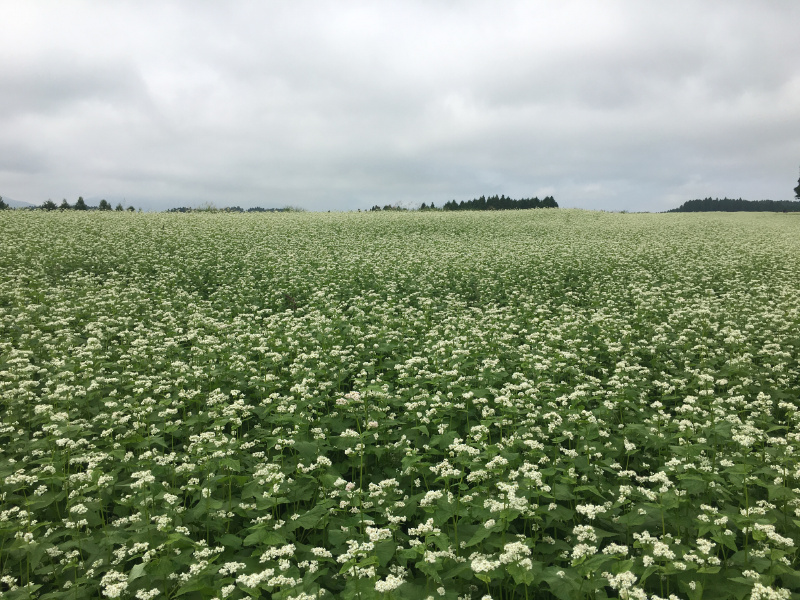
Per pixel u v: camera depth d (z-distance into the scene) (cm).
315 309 1608
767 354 1132
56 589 517
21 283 1672
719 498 615
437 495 541
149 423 829
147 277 2042
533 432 777
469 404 919
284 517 602
